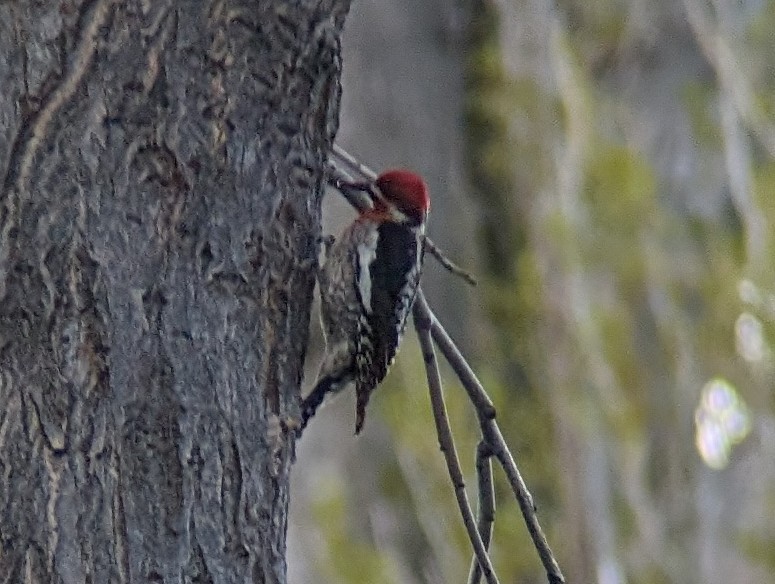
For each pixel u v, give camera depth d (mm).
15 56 5156
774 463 17438
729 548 17344
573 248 17234
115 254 5242
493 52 17312
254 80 5664
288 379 5777
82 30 5219
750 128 17891
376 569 15398
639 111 18562
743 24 18062
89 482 5105
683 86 18453
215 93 5531
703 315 17703
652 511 17531
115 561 5098
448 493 15219
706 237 17859
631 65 18781
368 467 16078
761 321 17469
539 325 17219
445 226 17234
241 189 5629
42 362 5121
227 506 5367
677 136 18375
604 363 17266
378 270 7934
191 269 5438
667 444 17688
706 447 17641
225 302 5527
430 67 17188
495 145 17391
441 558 15383
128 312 5246
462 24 17297
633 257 17438
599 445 17156
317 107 6004
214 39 5508
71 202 5184
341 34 6102
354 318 7914
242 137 5633
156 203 5352
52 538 5047
